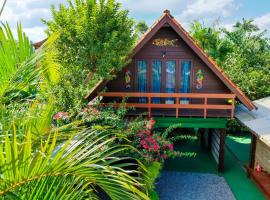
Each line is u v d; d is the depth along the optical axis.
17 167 2.41
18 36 3.61
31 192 2.85
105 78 11.79
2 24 3.38
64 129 4.09
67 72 11.34
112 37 10.87
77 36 11.15
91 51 11.07
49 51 4.39
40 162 2.56
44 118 4.09
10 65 3.51
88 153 3.13
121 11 11.71
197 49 11.57
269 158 11.27
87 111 10.23
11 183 2.50
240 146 17.17
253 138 12.62
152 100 13.48
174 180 12.59
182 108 12.86
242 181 12.45
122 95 12.15
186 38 11.52
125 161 9.74
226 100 13.14
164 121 12.64
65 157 2.77
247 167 12.92
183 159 15.05
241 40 23.25
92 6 11.25
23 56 3.65
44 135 3.88
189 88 13.12
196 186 11.99
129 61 11.95
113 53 11.14
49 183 2.94
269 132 10.15
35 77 3.98
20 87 3.76
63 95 10.10
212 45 24.23
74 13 11.58
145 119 11.68
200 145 17.48
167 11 11.38
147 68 13.08
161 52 12.86
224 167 13.95
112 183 3.00
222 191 11.57
